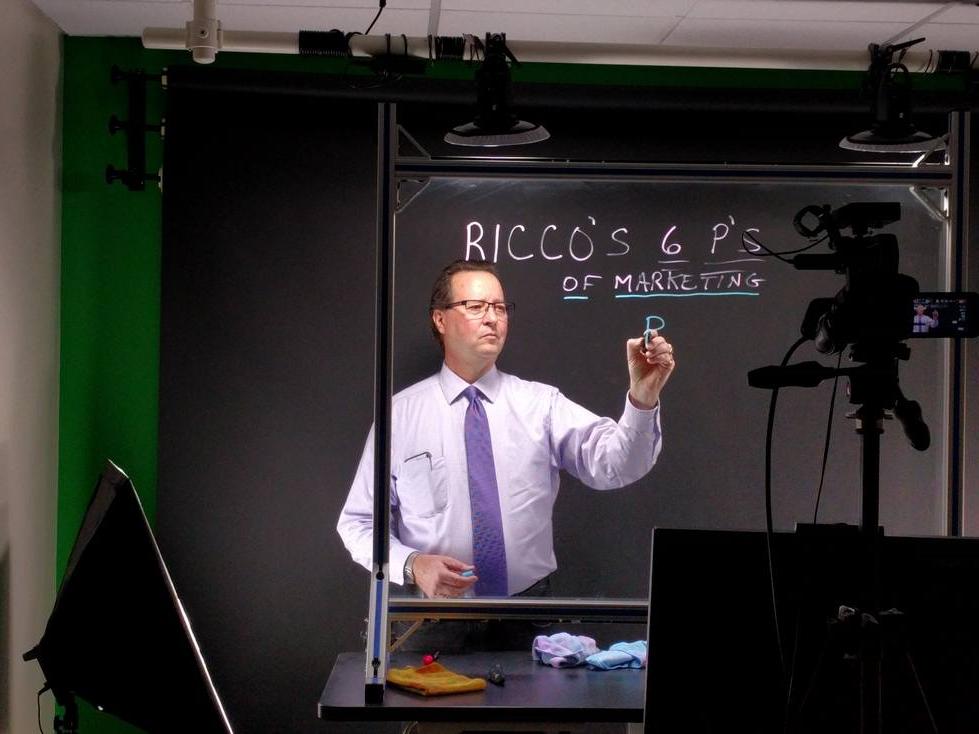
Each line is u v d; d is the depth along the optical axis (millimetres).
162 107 3633
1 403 3109
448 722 2361
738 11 3197
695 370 2930
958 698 1641
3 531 3127
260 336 3578
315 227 3588
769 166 2730
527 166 2715
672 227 2967
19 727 3256
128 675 2238
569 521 2828
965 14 3193
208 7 2629
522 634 2836
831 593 1646
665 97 3537
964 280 2744
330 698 2365
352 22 3355
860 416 1746
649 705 1639
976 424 3512
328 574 3578
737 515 2887
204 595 3547
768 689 1635
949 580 1655
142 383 3623
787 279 2975
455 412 2811
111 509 2215
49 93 3443
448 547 2779
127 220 3621
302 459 3584
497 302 2824
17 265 3209
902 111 2740
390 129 2670
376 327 2668
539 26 3381
